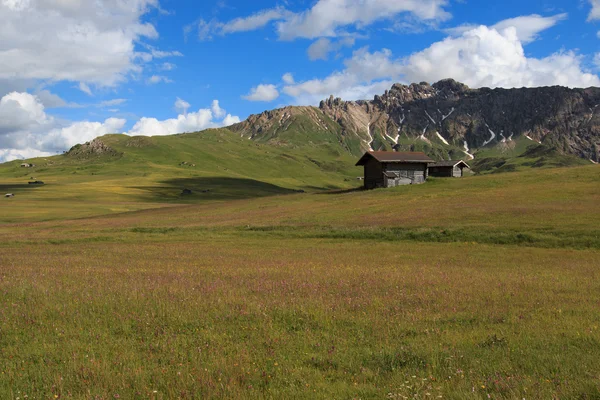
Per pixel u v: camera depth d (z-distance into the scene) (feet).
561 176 274.16
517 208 186.39
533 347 37.37
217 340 39.93
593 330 42.09
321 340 40.09
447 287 66.28
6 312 50.01
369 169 338.13
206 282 69.92
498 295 60.13
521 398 27.09
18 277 75.20
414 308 52.42
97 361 34.50
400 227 163.53
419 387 28.94
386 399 27.73
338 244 144.56
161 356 35.99
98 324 45.60
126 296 57.72
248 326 44.50
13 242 158.71
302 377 31.55
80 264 98.53
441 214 185.47
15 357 36.40
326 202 265.13
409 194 263.70
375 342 39.42
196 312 49.88
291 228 178.50
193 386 29.68
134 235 176.86
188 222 216.33
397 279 73.87
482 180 291.17
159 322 46.24
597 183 240.73
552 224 149.48
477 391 28.43
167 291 61.31
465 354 35.45
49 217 320.09
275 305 52.85
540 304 54.65
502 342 38.29
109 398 28.17
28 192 590.55
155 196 632.38
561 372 31.48
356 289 64.18
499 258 110.32
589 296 60.08
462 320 47.11
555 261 104.17
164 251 129.18
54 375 32.01
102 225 218.59
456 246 133.59
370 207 224.94
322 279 73.72
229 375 31.58
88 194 585.63
